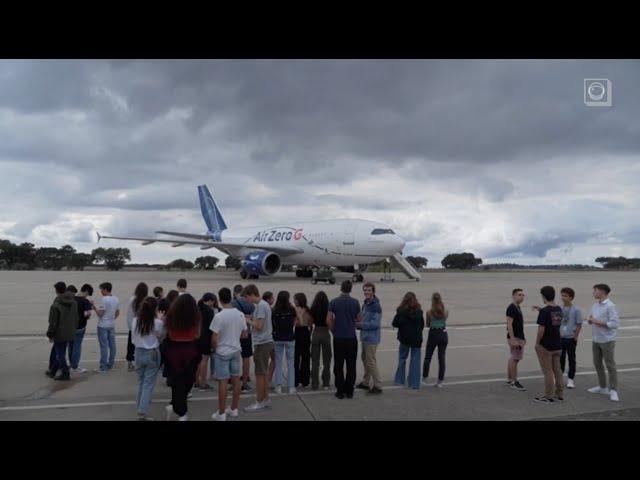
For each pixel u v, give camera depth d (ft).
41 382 26.32
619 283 139.33
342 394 23.75
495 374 28.94
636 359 33.55
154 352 20.21
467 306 65.98
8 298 74.69
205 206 164.04
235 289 29.94
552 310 22.94
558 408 21.76
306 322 26.48
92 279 136.56
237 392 20.65
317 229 112.78
